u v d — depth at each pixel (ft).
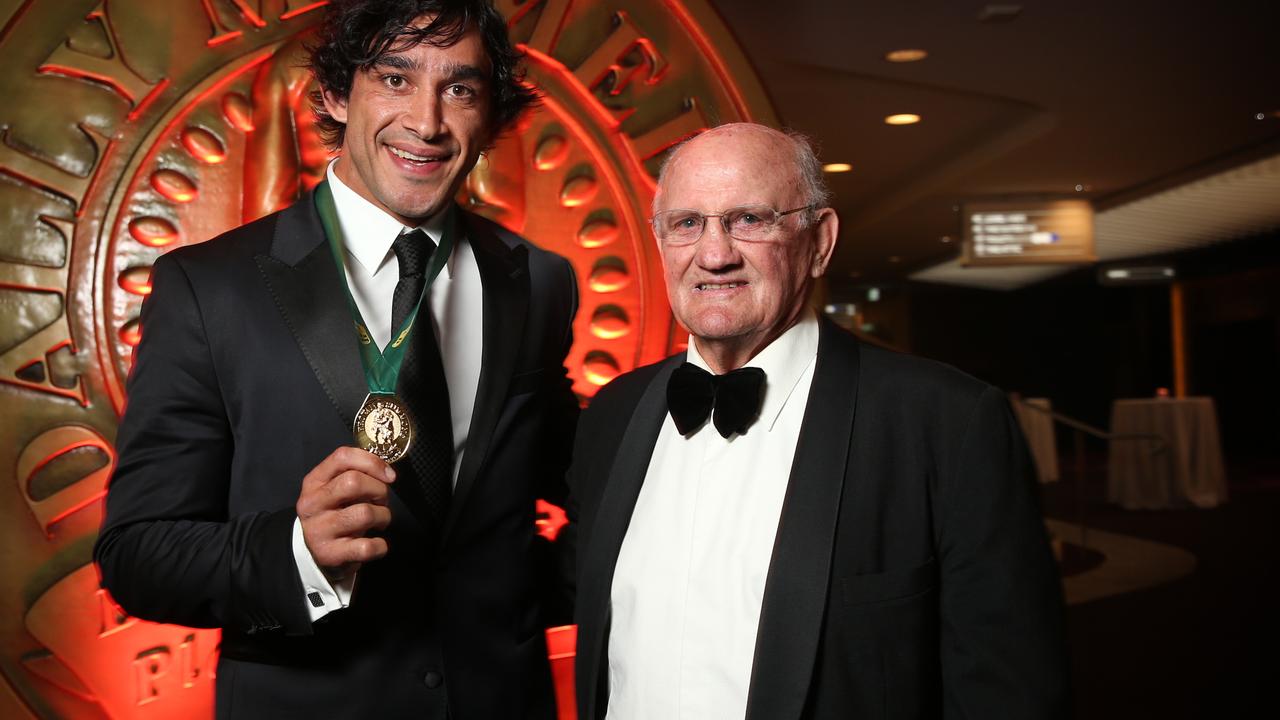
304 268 4.94
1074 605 18.49
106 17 7.00
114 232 7.02
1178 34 17.56
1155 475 32.91
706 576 4.39
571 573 5.68
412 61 4.71
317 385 4.84
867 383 4.53
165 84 7.11
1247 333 53.01
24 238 6.88
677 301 4.52
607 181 8.07
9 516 6.83
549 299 5.80
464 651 4.99
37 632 6.87
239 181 7.25
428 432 4.88
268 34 7.29
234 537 4.40
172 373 4.80
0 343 6.82
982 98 22.21
